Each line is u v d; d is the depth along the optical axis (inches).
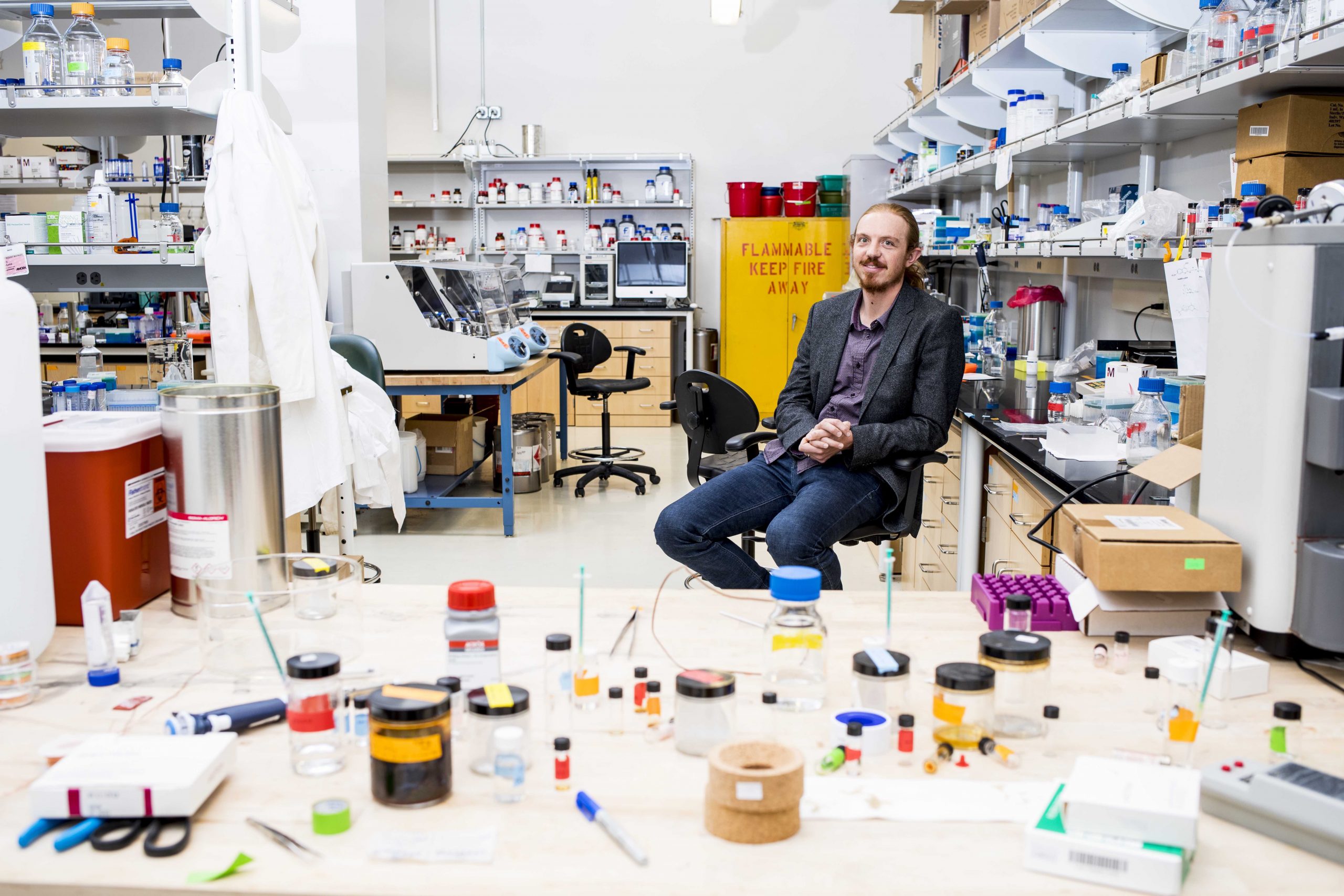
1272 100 89.8
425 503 187.8
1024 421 114.0
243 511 56.1
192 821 35.1
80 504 54.4
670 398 309.9
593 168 330.0
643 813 35.5
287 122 125.1
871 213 107.1
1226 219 89.9
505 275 224.7
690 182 326.6
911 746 39.2
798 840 33.8
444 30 325.4
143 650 51.2
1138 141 138.4
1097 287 166.6
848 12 320.8
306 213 106.3
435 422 211.0
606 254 319.3
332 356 126.5
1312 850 33.5
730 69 325.1
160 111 134.9
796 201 312.2
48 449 53.8
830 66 323.6
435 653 49.4
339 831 34.1
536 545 180.9
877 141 291.3
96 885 31.5
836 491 102.9
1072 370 145.4
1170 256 91.9
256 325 104.0
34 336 48.6
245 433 55.6
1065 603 53.7
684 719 39.9
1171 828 31.6
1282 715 39.1
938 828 34.7
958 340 107.1
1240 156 96.3
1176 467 60.0
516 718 37.9
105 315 236.5
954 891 31.2
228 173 99.3
